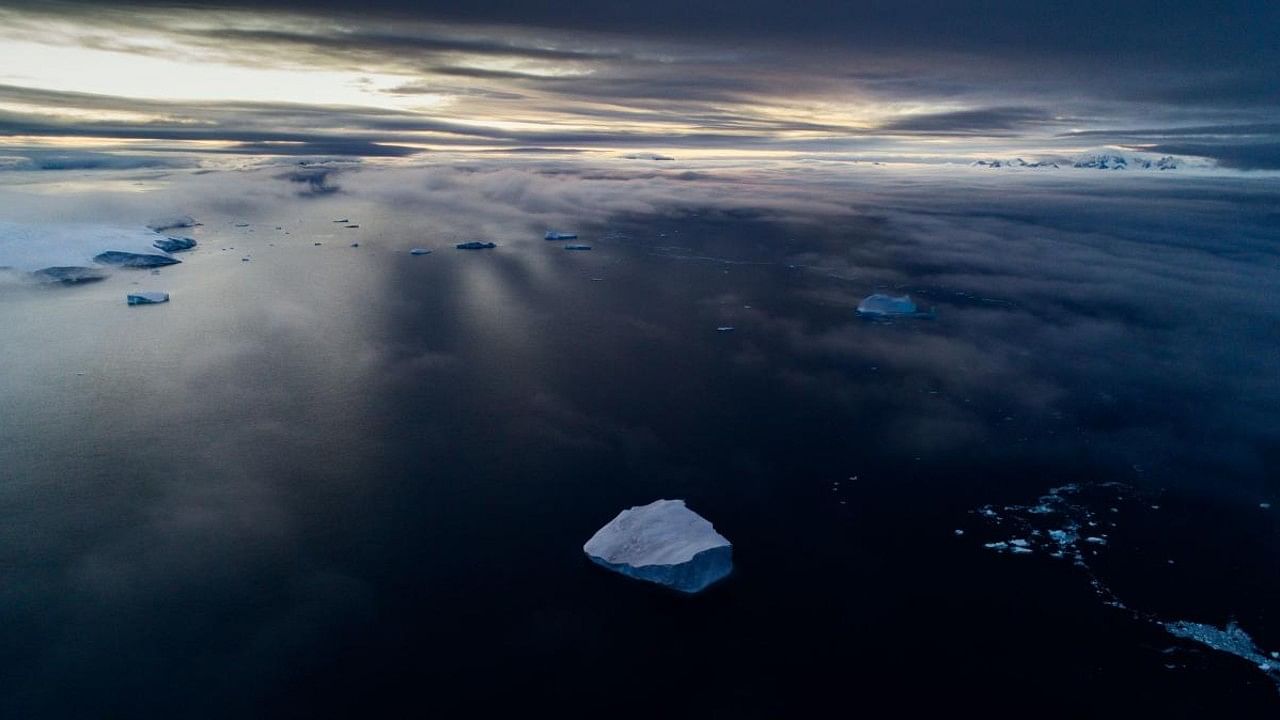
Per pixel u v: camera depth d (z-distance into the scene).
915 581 35.81
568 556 37.00
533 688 29.22
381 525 39.41
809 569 36.56
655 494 42.88
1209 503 43.00
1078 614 33.66
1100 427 53.38
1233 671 30.34
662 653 31.11
